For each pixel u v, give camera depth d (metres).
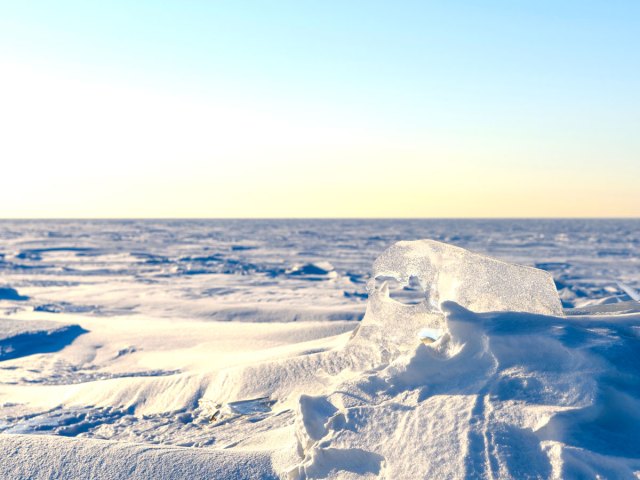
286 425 6.68
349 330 13.88
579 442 4.06
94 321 18.73
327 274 37.19
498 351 4.97
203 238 95.94
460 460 4.16
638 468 3.76
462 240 82.00
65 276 36.53
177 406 8.52
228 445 6.31
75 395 9.73
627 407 4.31
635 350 4.72
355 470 4.57
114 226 177.50
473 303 6.35
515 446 4.15
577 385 4.46
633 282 31.75
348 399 5.27
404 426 4.66
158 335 15.66
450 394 4.83
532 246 69.31
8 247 67.38
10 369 12.89
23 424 8.15
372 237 96.81
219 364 11.39
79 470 4.98
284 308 20.23
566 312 7.07
